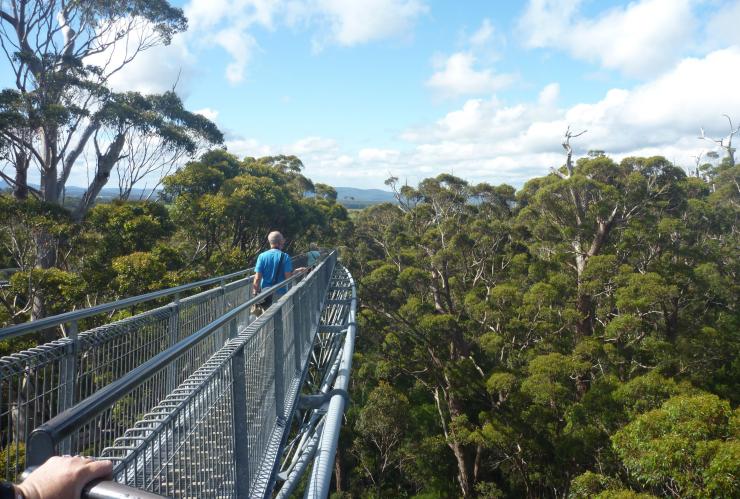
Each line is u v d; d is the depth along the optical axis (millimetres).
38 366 3406
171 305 6461
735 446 13727
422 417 36281
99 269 22594
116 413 3674
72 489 1030
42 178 30594
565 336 31359
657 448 15078
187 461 2314
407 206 54219
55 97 30594
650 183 34219
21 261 22812
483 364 36500
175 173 35250
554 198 36562
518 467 28562
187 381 2561
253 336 3742
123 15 34344
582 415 22188
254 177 37000
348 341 9516
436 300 38219
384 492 32969
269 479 4055
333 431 5422
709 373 27859
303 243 49344
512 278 37531
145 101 34625
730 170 50500
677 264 33250
